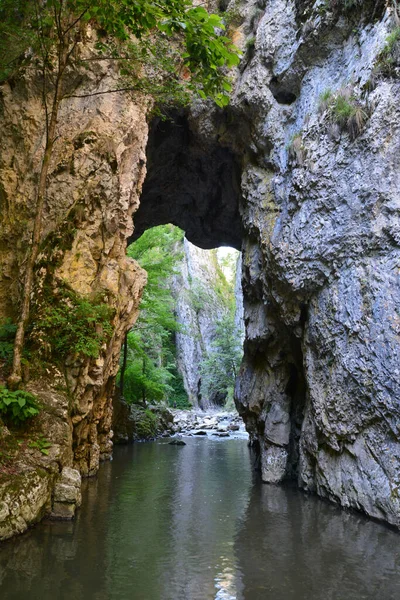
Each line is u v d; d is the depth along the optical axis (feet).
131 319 42.34
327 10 35.19
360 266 30.78
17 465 24.32
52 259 34.83
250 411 46.34
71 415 31.83
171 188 60.44
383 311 28.71
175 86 34.04
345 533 24.94
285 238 37.04
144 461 47.80
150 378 88.07
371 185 30.37
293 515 28.53
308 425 36.01
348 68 34.50
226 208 60.44
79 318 33.14
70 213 36.29
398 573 19.34
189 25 22.24
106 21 25.98
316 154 34.76
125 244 40.42
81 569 18.74
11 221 38.47
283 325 41.27
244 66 44.55
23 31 32.73
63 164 38.22
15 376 27.50
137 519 26.40
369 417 29.27
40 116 40.45
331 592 17.37
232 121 45.93
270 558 20.89
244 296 49.32
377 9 32.40
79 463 36.58
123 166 40.55
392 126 29.91
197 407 142.61
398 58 30.12
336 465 31.89
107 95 40.63
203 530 24.88
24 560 19.44
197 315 160.76
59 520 25.13
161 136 52.85
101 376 34.81
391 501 26.48
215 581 18.10
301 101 38.65
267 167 43.34
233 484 37.76
